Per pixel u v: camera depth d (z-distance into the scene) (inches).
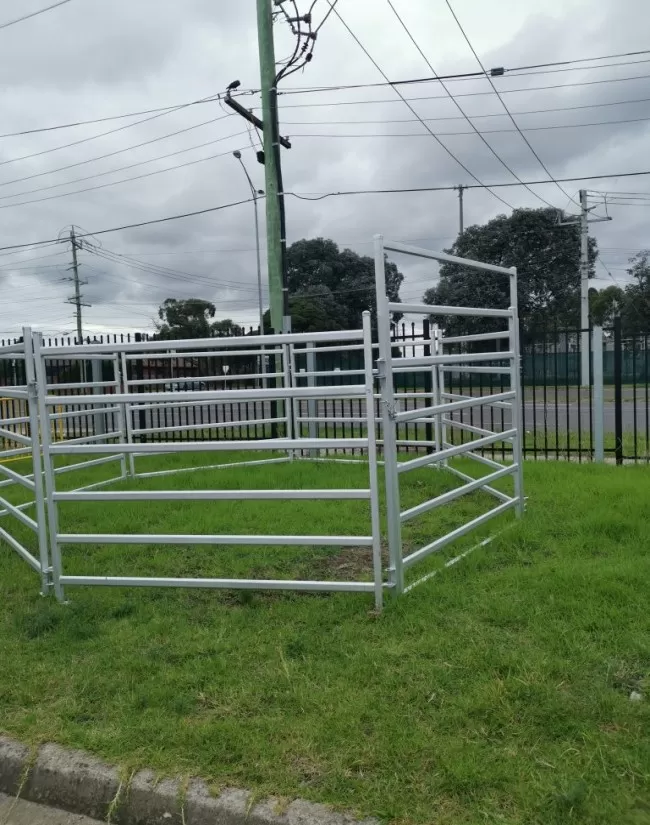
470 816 95.2
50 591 182.4
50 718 125.6
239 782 106.0
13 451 255.0
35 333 205.2
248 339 166.7
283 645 145.0
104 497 169.8
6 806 114.9
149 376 451.8
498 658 131.3
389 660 135.2
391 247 162.2
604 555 188.1
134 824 107.2
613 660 129.3
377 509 156.0
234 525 234.4
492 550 195.6
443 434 321.1
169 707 125.1
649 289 1489.9
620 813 93.7
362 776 104.1
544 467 316.2
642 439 451.2
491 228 1398.9
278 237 486.3
